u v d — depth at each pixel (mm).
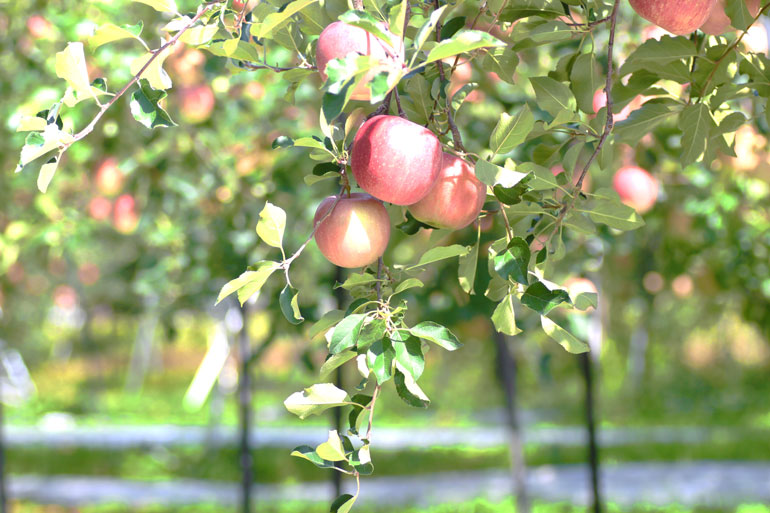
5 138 4723
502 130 1588
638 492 10461
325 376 1548
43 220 5367
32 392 19578
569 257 4480
